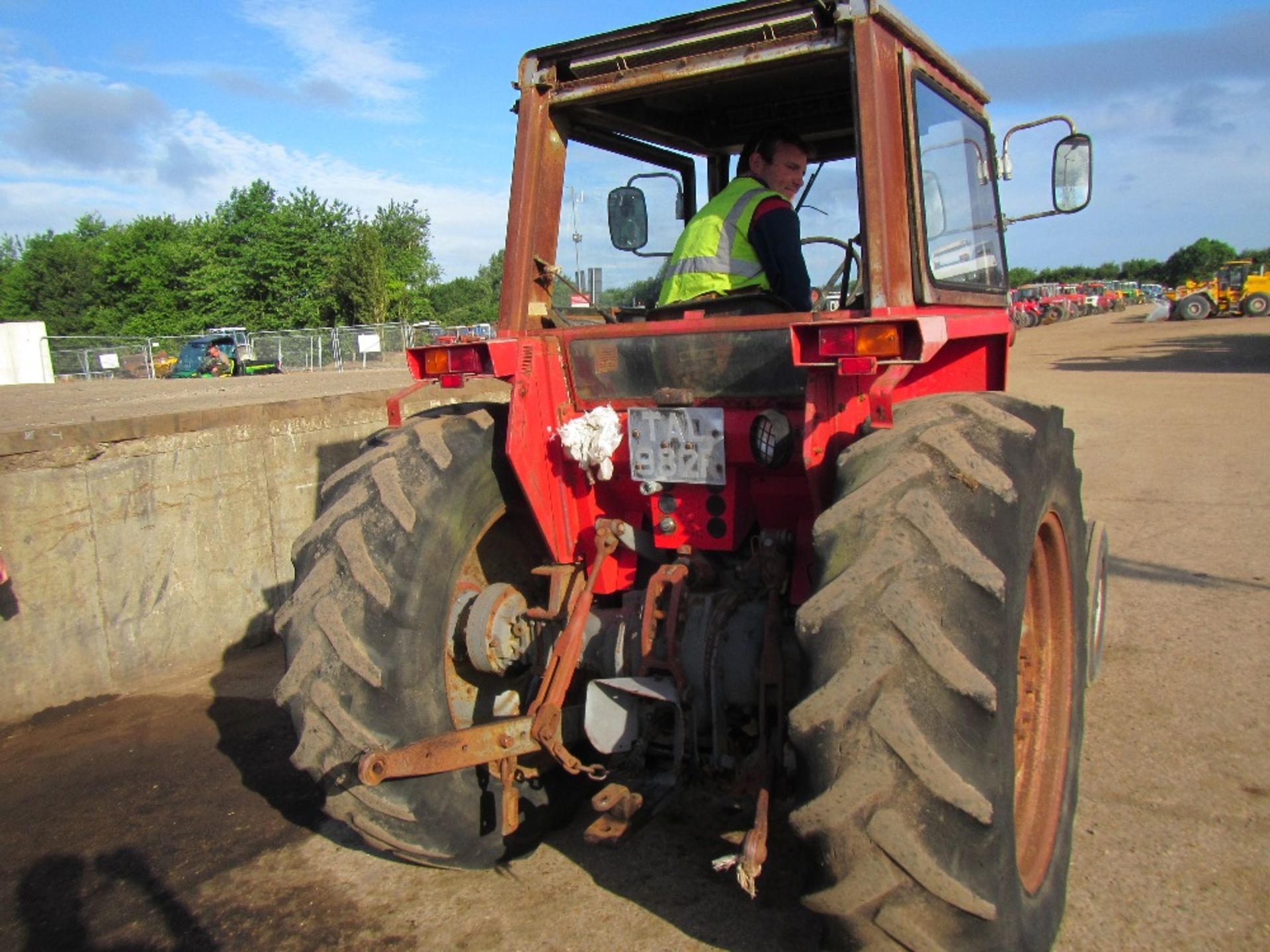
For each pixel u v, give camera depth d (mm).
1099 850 3082
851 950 2113
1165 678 4355
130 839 3600
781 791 2580
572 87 3182
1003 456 2244
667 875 3105
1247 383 16891
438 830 2760
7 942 3020
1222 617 5090
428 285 74125
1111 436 11430
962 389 3303
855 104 2635
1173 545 6508
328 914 3062
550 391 3100
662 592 2863
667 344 2898
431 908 3041
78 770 4191
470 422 3061
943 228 3123
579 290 3580
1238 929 2689
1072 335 37156
